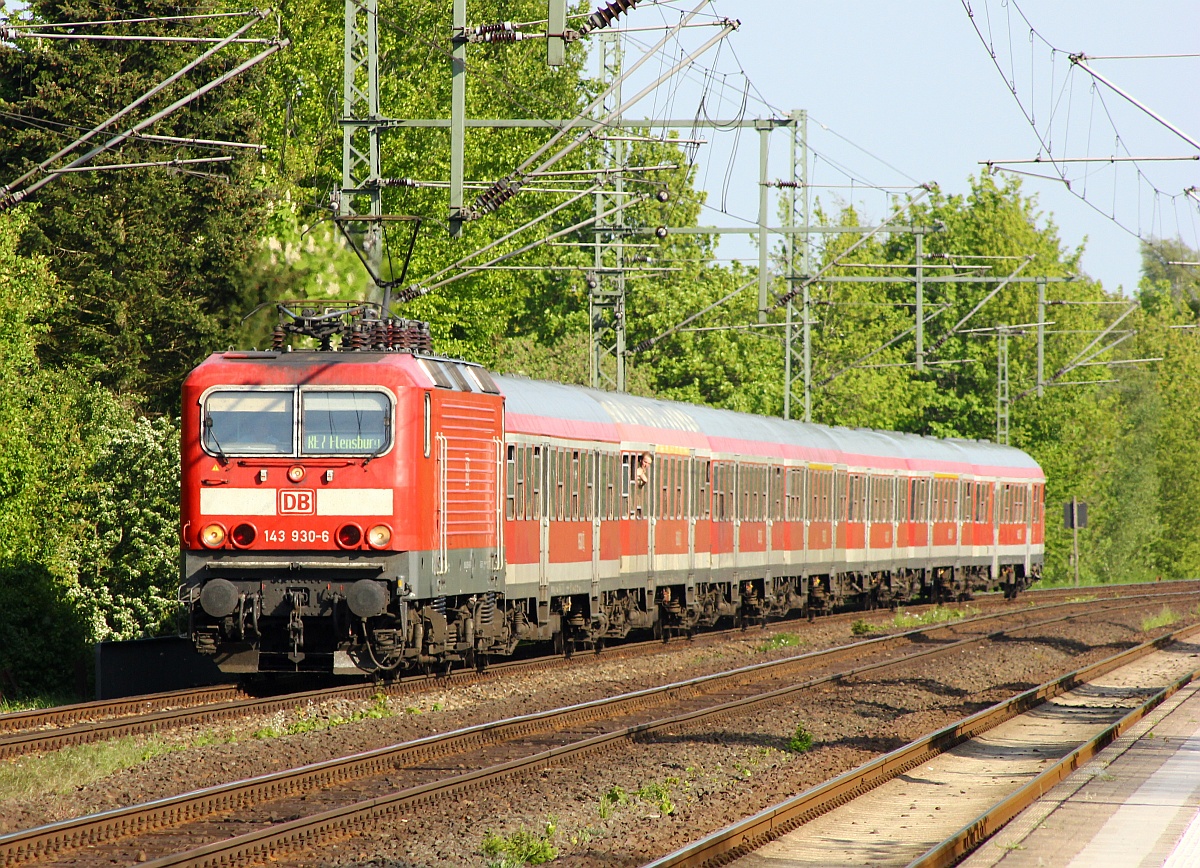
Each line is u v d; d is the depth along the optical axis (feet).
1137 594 557.33
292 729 186.80
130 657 233.35
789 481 390.21
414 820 133.08
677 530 328.08
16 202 205.36
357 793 144.87
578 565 279.08
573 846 127.44
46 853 118.32
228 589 204.64
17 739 166.71
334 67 490.90
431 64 519.19
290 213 409.28
